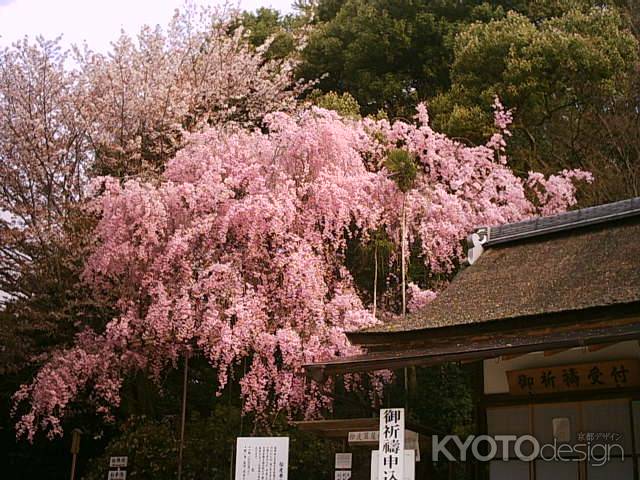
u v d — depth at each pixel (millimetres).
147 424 11781
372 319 10797
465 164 12797
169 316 10914
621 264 7492
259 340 10367
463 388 12367
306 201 11633
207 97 14906
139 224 11359
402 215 11805
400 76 18578
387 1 19234
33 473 14555
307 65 19250
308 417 10727
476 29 16953
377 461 6578
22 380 13734
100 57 14328
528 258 8750
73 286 12516
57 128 13898
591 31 16594
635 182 14867
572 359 7547
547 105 16062
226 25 16031
